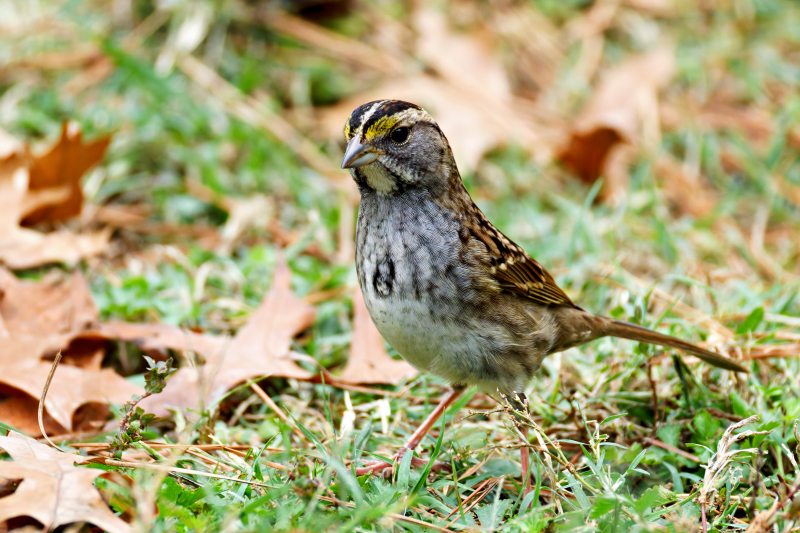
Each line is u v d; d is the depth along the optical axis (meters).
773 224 11.66
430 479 6.59
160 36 13.13
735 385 7.65
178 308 8.85
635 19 14.99
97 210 10.65
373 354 8.16
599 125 11.77
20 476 5.20
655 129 12.82
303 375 7.57
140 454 6.29
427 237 6.54
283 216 11.03
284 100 12.99
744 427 6.88
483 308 6.62
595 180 12.20
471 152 12.02
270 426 7.01
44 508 5.03
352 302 9.24
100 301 8.80
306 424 7.38
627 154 12.85
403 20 14.28
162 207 10.89
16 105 11.70
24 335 7.61
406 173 6.53
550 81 14.09
